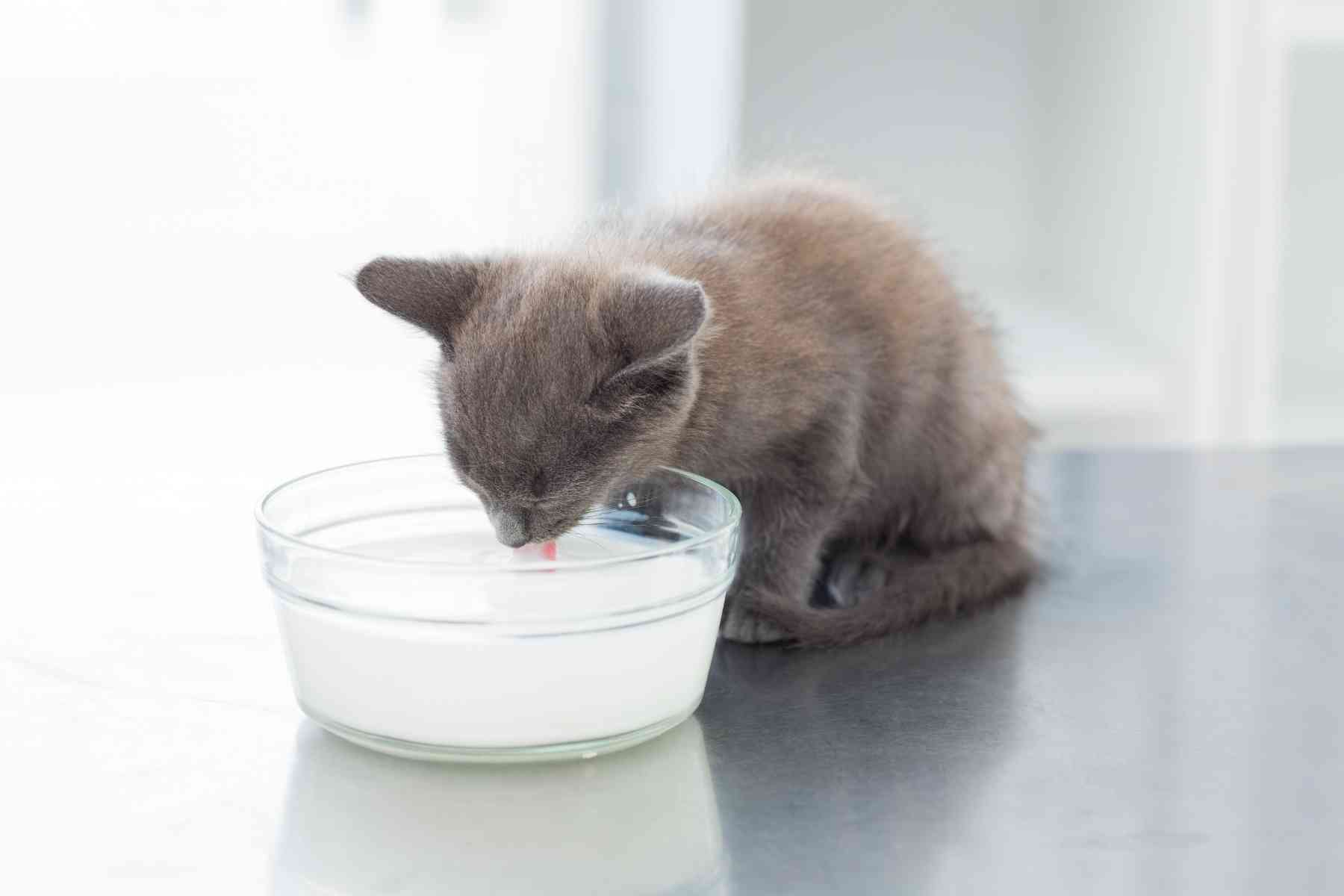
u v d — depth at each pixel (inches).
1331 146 71.4
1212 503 44.5
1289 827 32.1
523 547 36.1
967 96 73.1
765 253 39.9
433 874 30.8
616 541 37.0
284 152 71.0
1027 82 73.4
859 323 40.3
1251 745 34.1
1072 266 73.9
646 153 71.5
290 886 30.5
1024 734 34.4
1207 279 63.6
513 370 35.7
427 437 57.7
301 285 71.9
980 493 42.4
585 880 30.7
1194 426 64.9
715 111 67.7
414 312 36.8
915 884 30.8
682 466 38.6
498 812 32.1
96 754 33.4
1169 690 35.9
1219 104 62.5
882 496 42.3
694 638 33.4
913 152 73.5
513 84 71.0
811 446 39.6
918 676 36.4
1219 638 37.8
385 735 32.8
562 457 35.8
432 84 70.8
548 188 71.6
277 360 71.9
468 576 32.1
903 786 32.9
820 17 71.6
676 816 32.0
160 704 34.8
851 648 37.6
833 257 40.6
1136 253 68.4
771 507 39.9
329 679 32.9
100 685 35.4
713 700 35.4
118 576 39.5
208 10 69.2
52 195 70.5
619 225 40.6
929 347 41.5
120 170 70.7
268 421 63.0
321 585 32.6
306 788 32.6
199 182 71.1
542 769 33.1
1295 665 36.7
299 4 69.5
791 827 31.9
